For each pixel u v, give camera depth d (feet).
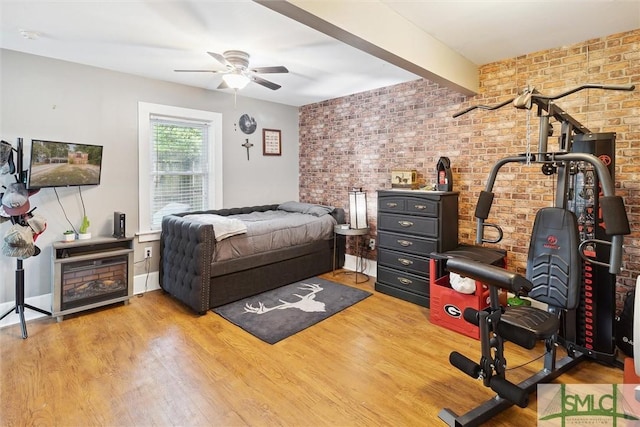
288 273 13.34
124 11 7.56
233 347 8.52
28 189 9.78
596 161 5.82
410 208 11.57
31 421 5.88
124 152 12.09
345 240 15.89
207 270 10.58
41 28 8.43
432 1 7.23
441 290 9.70
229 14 7.70
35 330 9.36
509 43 9.40
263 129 16.51
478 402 6.45
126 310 10.87
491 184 7.27
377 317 10.38
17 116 9.99
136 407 6.27
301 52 10.09
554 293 6.74
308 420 5.98
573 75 9.37
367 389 6.85
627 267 8.64
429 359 7.98
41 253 10.50
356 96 15.12
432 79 9.60
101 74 11.46
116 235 11.37
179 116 13.44
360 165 15.16
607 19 7.95
